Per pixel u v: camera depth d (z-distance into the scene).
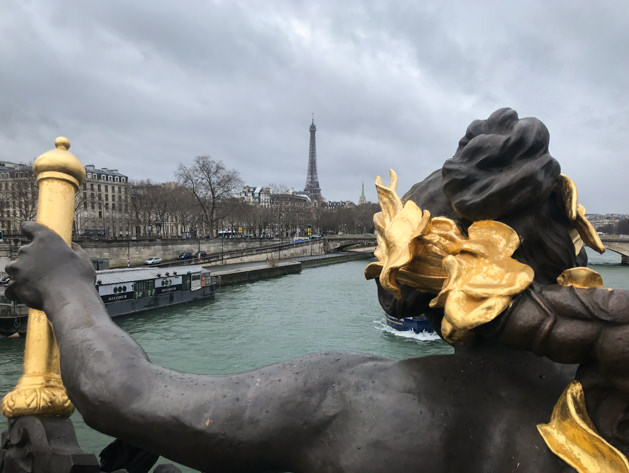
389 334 22.91
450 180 1.12
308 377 1.08
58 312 1.26
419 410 1.02
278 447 1.02
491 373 1.10
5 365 17.81
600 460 0.89
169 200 70.75
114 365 1.09
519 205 1.06
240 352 20.25
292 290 38.12
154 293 29.34
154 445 1.04
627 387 0.89
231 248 62.44
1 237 30.30
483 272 0.97
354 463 0.99
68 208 1.49
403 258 1.06
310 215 106.19
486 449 1.00
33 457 1.34
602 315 0.87
